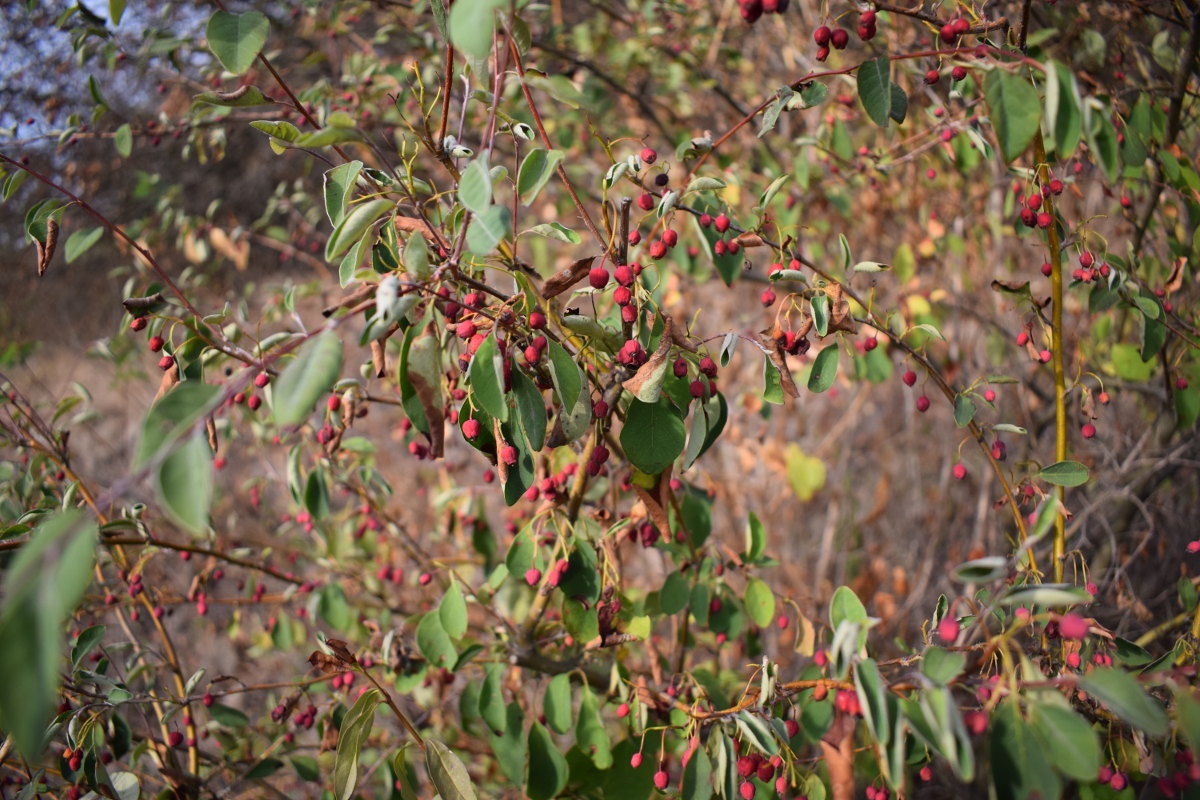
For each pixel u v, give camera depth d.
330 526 0.93
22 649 0.44
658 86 1.20
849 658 0.54
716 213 0.72
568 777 0.72
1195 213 0.77
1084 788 0.64
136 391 1.56
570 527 0.69
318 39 1.33
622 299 0.61
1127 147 0.72
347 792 0.63
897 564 1.19
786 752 0.61
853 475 1.27
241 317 0.91
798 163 0.92
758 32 1.23
